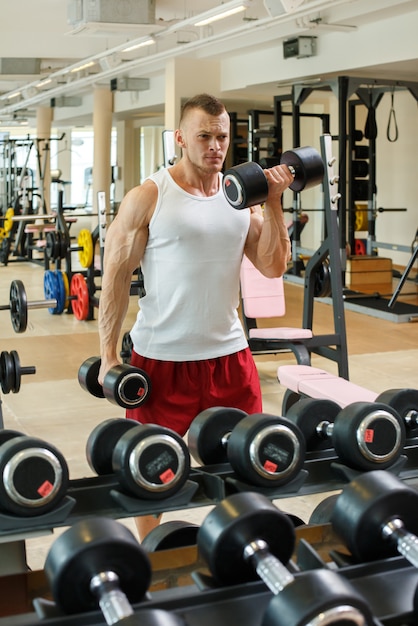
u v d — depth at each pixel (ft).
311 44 28.40
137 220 6.95
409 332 21.22
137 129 53.31
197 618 3.55
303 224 30.50
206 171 6.78
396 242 35.50
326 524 4.51
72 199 72.74
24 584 4.13
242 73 33.40
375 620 3.28
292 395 12.45
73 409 14.11
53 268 34.32
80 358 18.15
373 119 29.12
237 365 7.27
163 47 33.88
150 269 7.10
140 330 7.25
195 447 5.16
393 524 3.78
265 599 3.67
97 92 44.98
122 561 3.42
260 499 3.75
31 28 29.89
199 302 7.00
